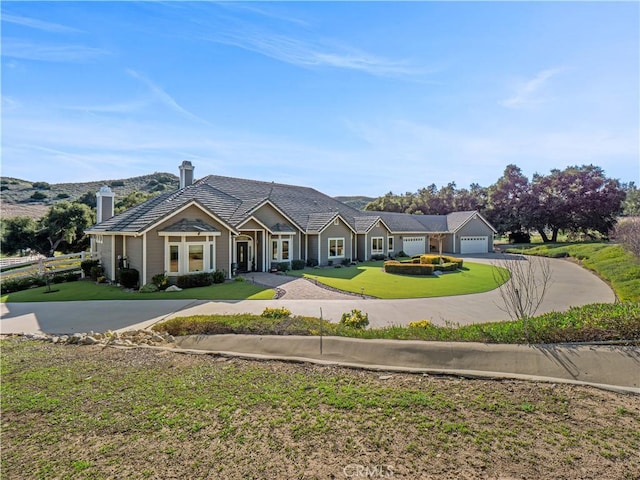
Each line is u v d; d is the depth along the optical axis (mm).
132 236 18859
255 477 3721
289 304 14289
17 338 9922
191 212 19344
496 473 3643
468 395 5492
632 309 7320
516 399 5277
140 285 17906
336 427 4676
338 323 10789
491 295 16922
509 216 52531
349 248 31391
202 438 4539
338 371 6758
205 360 7727
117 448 4395
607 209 47188
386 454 4039
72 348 8852
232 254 22188
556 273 24750
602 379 5711
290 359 7434
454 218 45062
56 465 4098
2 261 29375
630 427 4426
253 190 31250
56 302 14625
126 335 9750
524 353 6562
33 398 5879
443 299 15844
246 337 8688
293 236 27641
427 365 6805
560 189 50188
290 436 4504
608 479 3502
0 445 4547
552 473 3617
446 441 4262
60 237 39250
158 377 6742
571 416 4730
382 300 15477
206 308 13297
